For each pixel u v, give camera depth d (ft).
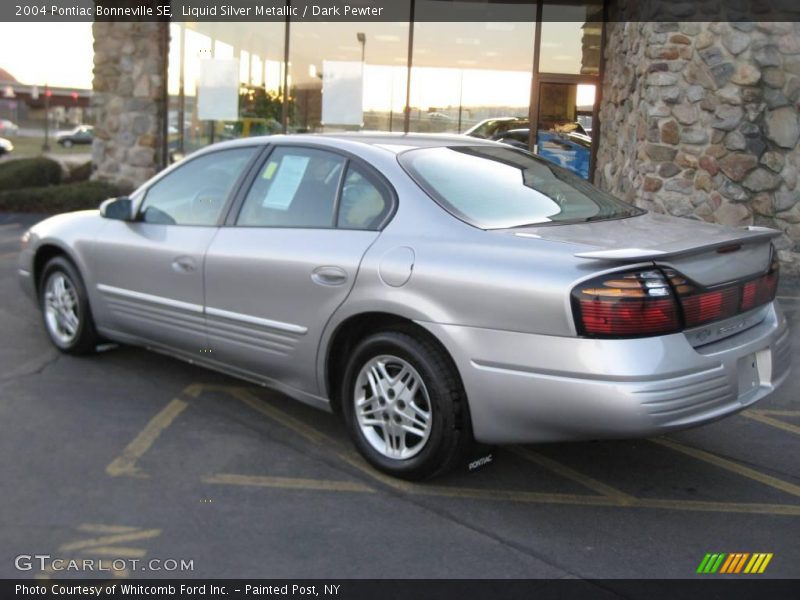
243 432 15.12
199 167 16.74
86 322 18.43
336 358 14.07
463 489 13.02
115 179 43.16
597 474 13.73
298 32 41.29
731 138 29.96
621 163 34.81
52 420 15.39
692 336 11.62
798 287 28.22
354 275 13.14
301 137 15.35
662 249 11.24
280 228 14.71
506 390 11.57
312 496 12.63
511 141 40.68
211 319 15.52
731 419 16.42
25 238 20.08
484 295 11.69
